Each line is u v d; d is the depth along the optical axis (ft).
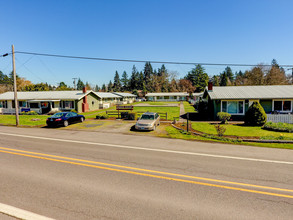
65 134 45.73
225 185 18.35
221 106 70.90
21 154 28.48
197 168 22.94
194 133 45.50
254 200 15.58
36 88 182.09
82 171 21.70
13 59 60.08
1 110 108.47
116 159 26.32
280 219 13.05
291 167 23.24
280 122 52.37
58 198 15.72
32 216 13.25
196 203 15.07
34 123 64.64
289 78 196.24
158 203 15.05
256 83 176.55
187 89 324.60
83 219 12.94
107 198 15.78
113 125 59.26
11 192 16.70
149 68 406.62
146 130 50.42
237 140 37.99
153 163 24.71
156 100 257.14
